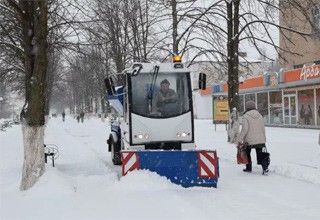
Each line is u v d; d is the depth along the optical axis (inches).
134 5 958.4
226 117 1104.2
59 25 531.2
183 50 774.5
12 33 540.7
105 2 703.1
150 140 402.3
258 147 430.6
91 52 730.2
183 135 406.9
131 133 402.3
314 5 622.2
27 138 340.2
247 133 434.3
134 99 405.7
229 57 717.3
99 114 2925.7
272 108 1234.6
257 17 680.4
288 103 1156.5
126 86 410.9
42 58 345.7
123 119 462.3
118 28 983.6
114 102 501.4
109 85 401.1
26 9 378.6
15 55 590.6
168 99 409.4
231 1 690.2
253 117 433.4
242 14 695.7
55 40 577.9
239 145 442.3
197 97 2212.1
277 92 1208.8
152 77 409.7
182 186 364.5
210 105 2176.4
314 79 986.7
